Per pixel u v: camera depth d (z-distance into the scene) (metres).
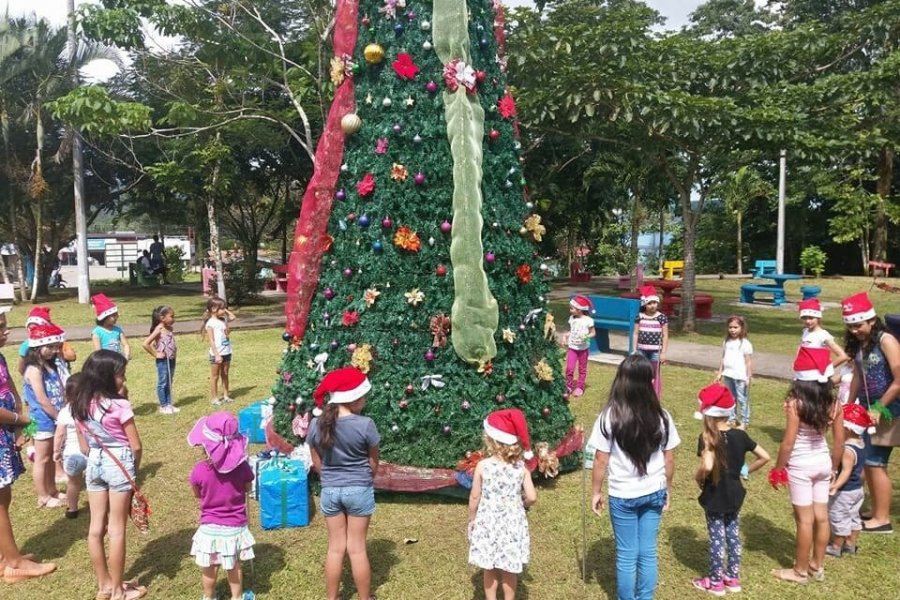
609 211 29.36
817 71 14.52
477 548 3.67
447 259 5.59
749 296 20.12
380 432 5.46
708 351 12.22
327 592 3.96
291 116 17.84
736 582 4.09
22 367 5.49
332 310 5.75
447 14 5.59
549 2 18.14
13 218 23.12
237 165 20.84
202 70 16.97
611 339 13.70
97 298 7.12
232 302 20.91
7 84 22.28
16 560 4.43
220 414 3.90
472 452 5.37
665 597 4.07
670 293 17.39
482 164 5.70
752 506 5.43
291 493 5.10
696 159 14.05
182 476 6.19
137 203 29.50
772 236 36.84
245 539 3.89
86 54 20.91
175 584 4.30
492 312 5.50
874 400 4.75
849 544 4.59
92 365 4.08
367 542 4.81
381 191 5.63
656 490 3.62
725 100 11.75
